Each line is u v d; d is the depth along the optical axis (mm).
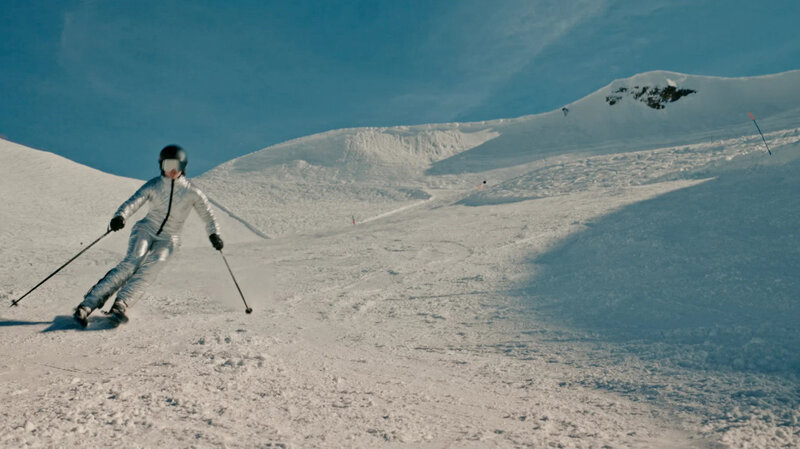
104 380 2689
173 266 12750
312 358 3725
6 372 2951
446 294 7984
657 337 4559
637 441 2113
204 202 5457
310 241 18844
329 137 85188
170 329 4602
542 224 15453
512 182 32938
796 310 4879
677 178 23531
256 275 10867
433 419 2365
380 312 6809
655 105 76688
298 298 7973
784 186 12680
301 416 2250
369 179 63406
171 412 2154
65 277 10672
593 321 5508
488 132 88125
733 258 7590
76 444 1746
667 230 10656
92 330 4508
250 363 3139
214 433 1934
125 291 4887
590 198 20469
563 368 3785
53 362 3221
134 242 5117
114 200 36688
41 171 41375
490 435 2148
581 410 2637
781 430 2201
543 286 7891
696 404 2670
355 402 2553
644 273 7668
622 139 69438
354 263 12227
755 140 29953
